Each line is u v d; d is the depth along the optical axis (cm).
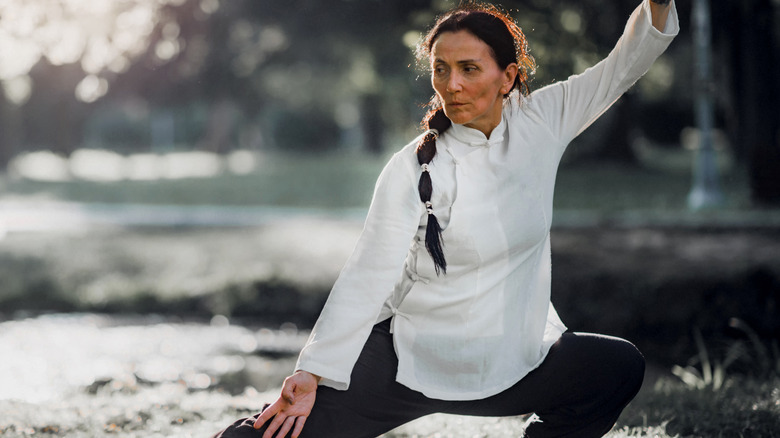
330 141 5947
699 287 1002
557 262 1145
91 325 1050
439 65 271
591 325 981
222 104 4209
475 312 280
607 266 1102
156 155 6238
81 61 734
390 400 283
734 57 2242
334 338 270
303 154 5675
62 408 446
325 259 1309
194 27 1591
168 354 884
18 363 792
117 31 709
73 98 3944
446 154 278
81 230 1736
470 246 275
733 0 1981
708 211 1634
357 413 279
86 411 435
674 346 915
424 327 283
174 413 437
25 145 5394
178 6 1113
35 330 1011
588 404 292
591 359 289
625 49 294
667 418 435
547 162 286
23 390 648
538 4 1113
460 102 269
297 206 2170
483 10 280
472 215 274
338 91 4381
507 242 279
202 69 3403
